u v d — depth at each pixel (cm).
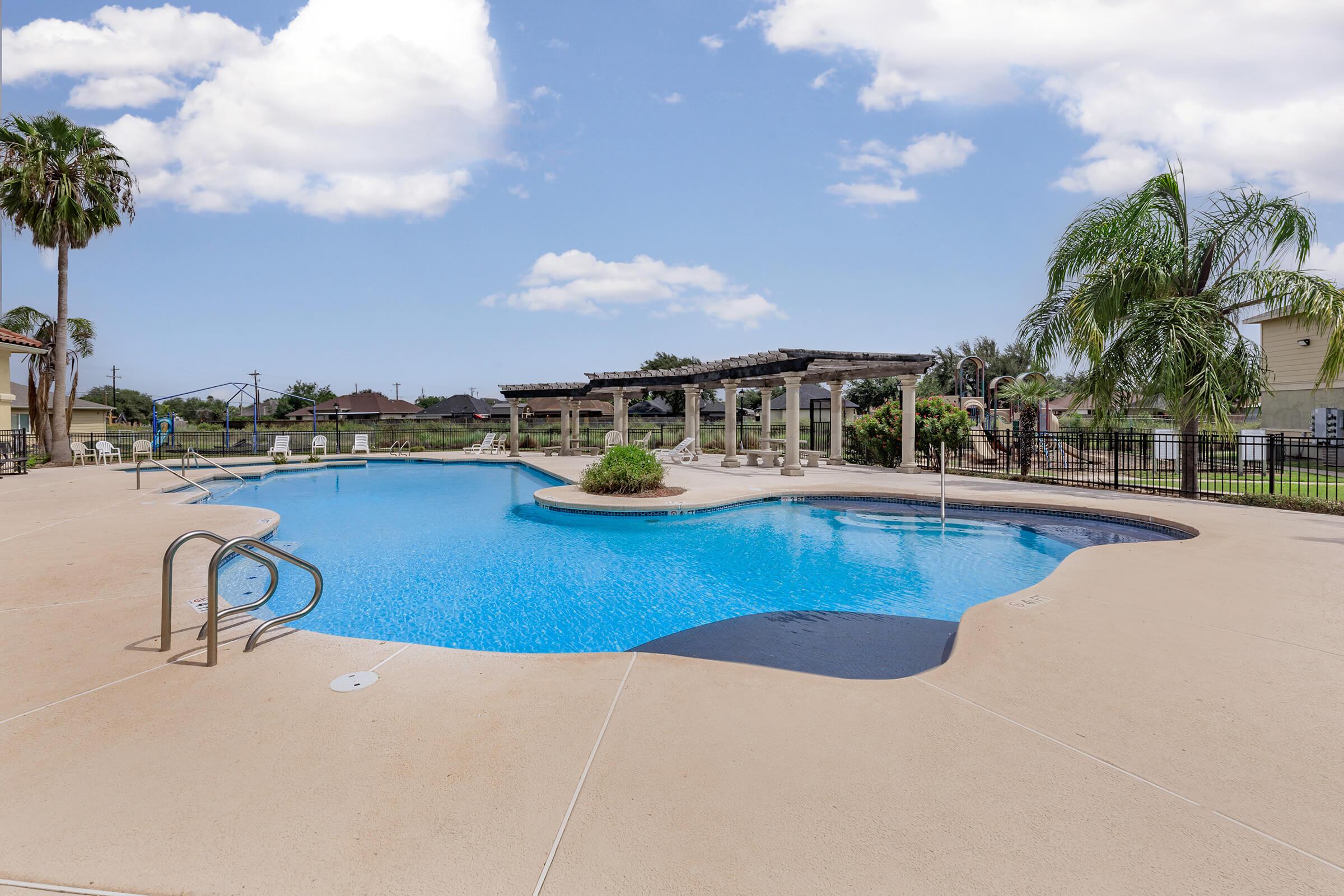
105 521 866
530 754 258
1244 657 367
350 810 219
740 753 259
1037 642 392
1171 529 870
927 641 508
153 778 239
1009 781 238
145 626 424
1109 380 1255
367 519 1092
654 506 1083
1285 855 194
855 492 1229
